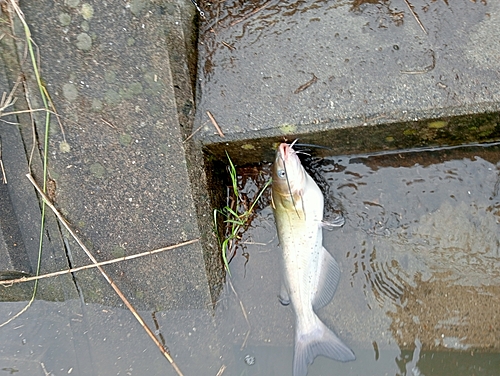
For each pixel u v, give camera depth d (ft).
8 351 3.03
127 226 2.81
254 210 3.04
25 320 3.04
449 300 2.85
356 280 2.95
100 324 2.94
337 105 2.60
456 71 2.54
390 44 2.60
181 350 2.89
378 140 2.77
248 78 2.69
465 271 2.84
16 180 2.83
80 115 2.72
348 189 2.97
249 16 2.72
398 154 2.91
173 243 2.78
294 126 2.64
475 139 2.78
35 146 2.78
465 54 2.54
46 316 3.02
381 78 2.59
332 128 2.62
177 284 2.84
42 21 2.65
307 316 2.84
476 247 2.84
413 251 2.90
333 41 2.64
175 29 2.63
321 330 2.86
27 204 2.85
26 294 3.00
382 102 2.57
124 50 2.64
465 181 2.85
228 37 2.73
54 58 2.68
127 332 2.92
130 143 2.72
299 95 2.64
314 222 2.81
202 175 2.77
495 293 2.80
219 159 2.91
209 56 2.73
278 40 2.68
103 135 2.73
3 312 3.08
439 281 2.87
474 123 2.61
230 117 2.69
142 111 2.69
